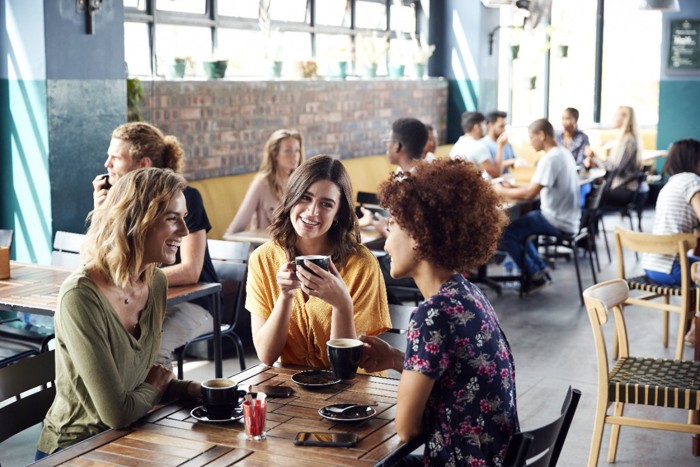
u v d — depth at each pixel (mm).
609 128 11320
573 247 6738
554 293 6930
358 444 2000
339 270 2781
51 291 3568
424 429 2027
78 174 5293
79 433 2350
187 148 6469
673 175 5414
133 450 1969
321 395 2350
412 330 1991
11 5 5059
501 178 7461
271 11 7711
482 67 10164
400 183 2068
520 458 1895
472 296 2035
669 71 11148
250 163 7113
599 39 11656
